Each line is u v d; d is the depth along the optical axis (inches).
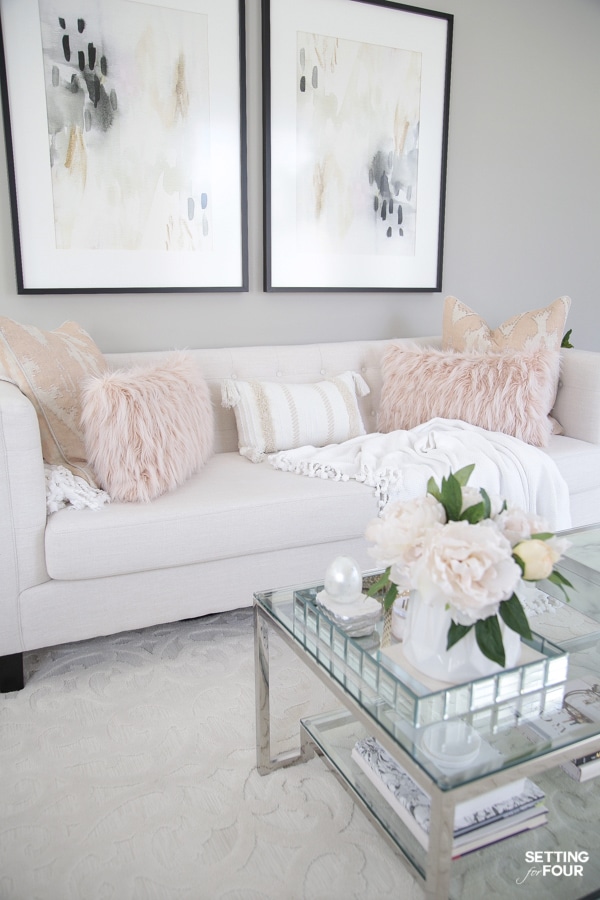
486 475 80.8
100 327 98.4
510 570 35.8
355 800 45.8
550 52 124.3
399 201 114.3
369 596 50.1
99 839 48.6
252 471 83.1
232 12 96.7
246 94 99.9
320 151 106.6
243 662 72.1
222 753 57.9
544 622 54.6
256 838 48.9
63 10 87.6
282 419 90.9
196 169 99.0
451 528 37.2
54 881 45.2
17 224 89.8
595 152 134.0
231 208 102.4
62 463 72.2
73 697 65.7
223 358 95.9
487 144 121.8
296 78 102.6
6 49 85.6
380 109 109.5
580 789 52.3
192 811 51.4
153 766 56.2
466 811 41.9
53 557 64.4
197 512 69.3
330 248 110.6
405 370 97.1
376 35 106.7
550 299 136.1
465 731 39.8
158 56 93.7
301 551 76.2
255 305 108.0
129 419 70.3
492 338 104.3
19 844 48.1
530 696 41.5
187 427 76.4
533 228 130.5
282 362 99.6
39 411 70.9
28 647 65.9
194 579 71.5
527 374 90.2
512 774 36.4
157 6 92.4
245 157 101.4
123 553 66.7
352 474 79.1
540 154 127.8
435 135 115.0
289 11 100.1
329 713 55.3
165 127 96.0
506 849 46.1
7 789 53.4
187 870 46.1
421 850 40.6
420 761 35.9
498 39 118.6
